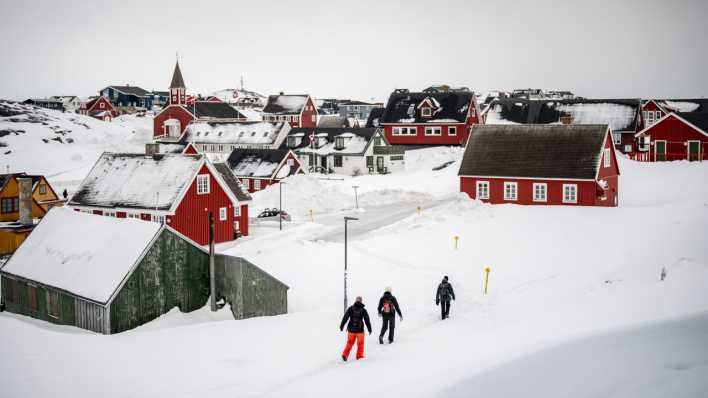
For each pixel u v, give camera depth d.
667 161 72.00
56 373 20.66
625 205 59.38
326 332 25.42
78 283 29.06
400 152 96.00
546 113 96.38
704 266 30.09
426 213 54.53
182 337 24.81
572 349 21.69
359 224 54.62
